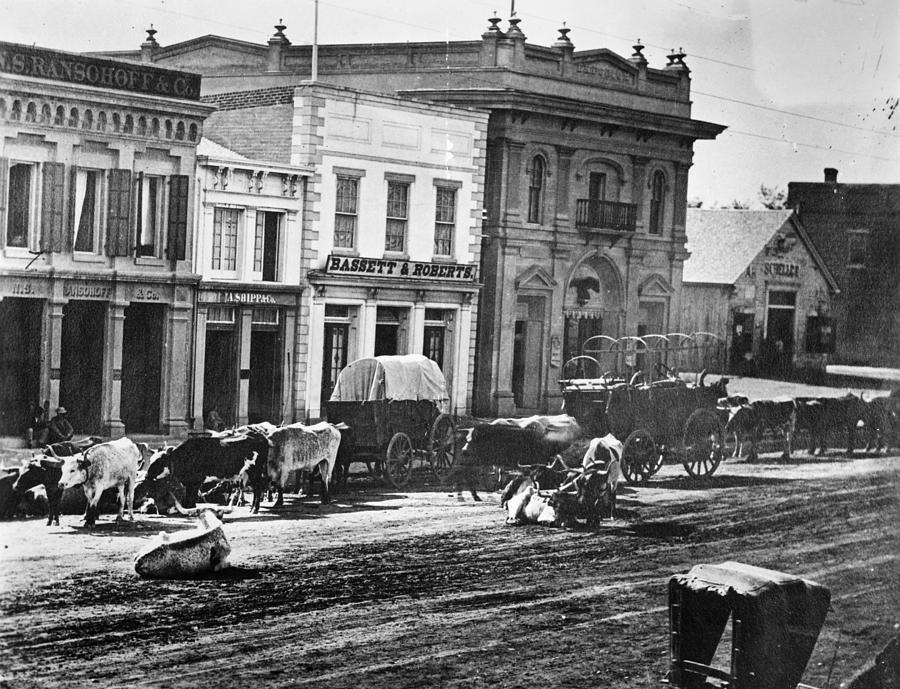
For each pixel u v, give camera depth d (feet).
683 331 165.48
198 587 59.88
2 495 69.46
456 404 127.75
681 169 155.22
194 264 101.60
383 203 118.93
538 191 137.69
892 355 172.14
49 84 89.71
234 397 105.70
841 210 175.73
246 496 81.87
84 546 63.98
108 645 50.75
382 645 54.44
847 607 75.41
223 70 145.07
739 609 48.03
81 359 94.73
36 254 90.07
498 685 50.83
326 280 112.27
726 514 92.02
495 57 132.16
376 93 117.08
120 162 95.14
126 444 69.62
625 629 60.29
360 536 73.20
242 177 105.50
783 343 170.40
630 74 146.00
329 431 81.20
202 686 46.98
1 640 50.06
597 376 146.61
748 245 168.35
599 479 83.25
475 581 66.23
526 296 138.51
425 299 123.03
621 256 148.05
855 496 101.50
